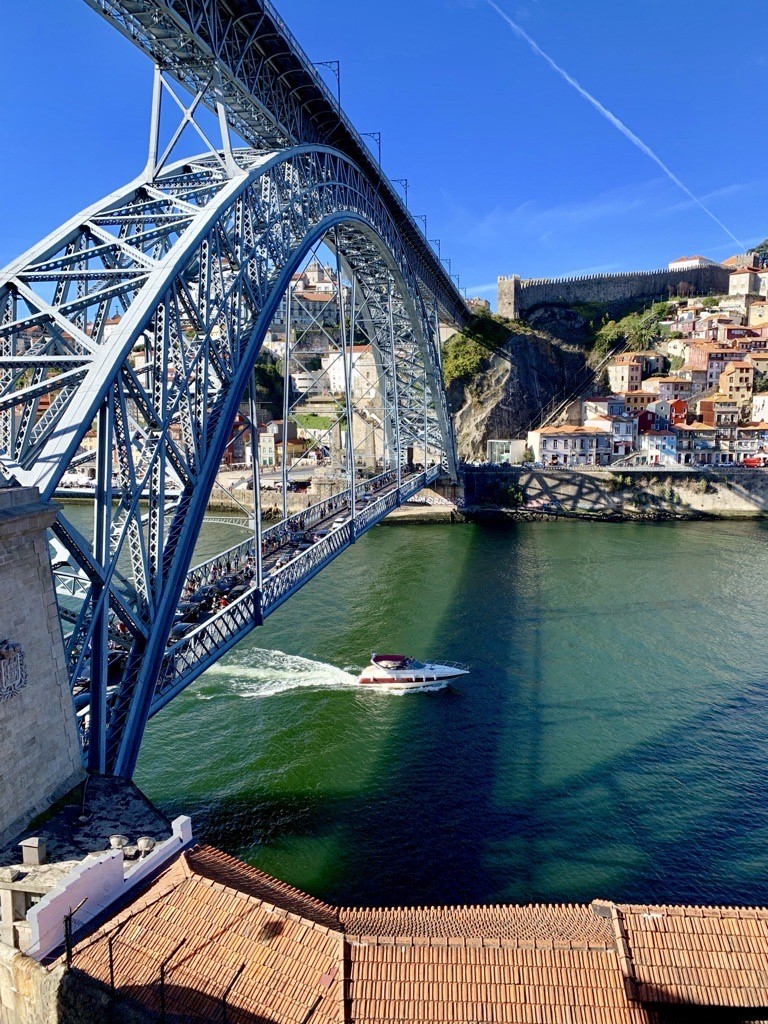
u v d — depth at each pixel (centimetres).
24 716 1620
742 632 4969
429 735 3506
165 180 3027
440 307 10019
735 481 10075
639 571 6662
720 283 15675
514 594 5866
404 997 1285
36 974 1270
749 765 3241
